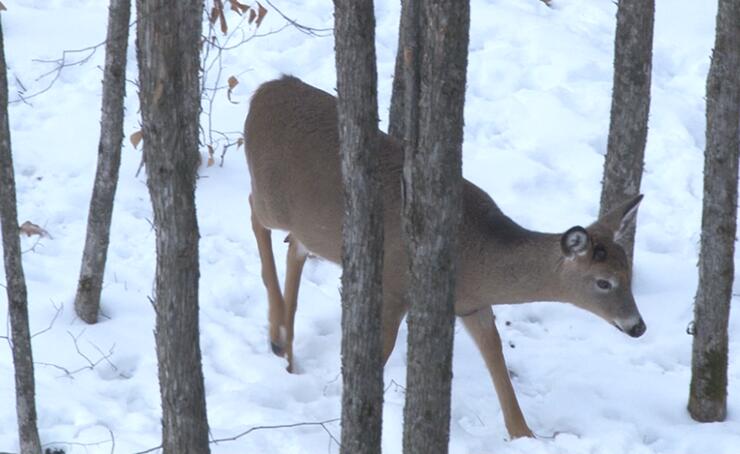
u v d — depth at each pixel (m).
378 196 6.86
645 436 10.68
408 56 6.59
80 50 15.98
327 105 11.38
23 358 8.08
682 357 12.25
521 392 11.41
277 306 11.59
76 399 9.97
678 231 14.75
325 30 18.31
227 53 17.58
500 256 10.52
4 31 17.58
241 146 15.57
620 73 12.42
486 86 17.58
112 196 11.17
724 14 10.14
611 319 10.43
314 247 11.30
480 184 15.29
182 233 6.71
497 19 19.28
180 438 7.09
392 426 10.00
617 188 12.70
